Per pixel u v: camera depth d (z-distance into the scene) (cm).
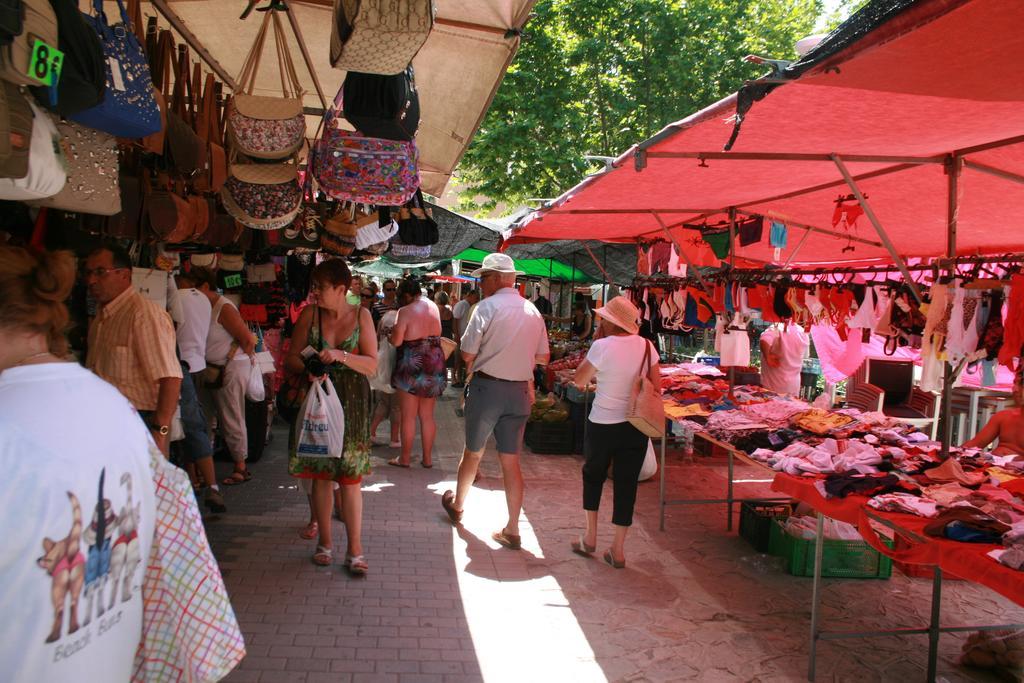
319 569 475
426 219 595
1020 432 520
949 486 399
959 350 405
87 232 331
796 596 484
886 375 940
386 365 826
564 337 1533
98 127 238
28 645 116
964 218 592
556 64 1784
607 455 521
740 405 659
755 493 731
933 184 496
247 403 721
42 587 117
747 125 343
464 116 599
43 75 180
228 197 401
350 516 466
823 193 565
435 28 449
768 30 2011
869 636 386
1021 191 482
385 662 368
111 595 135
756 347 1162
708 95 1878
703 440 906
